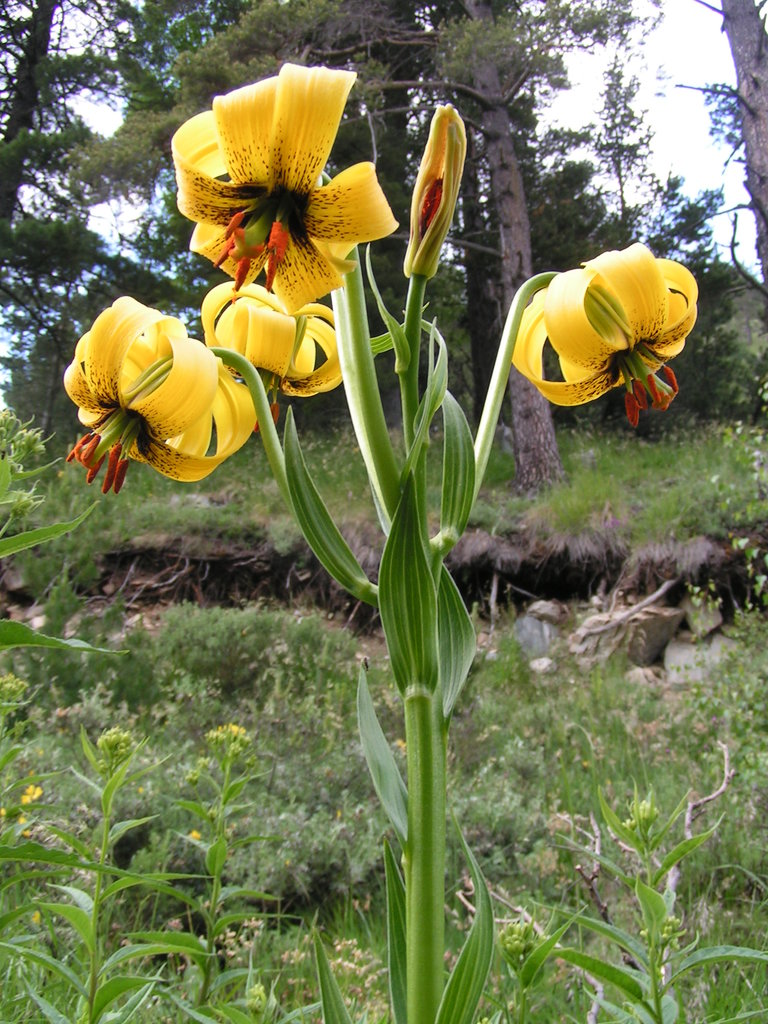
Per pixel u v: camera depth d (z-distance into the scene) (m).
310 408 11.56
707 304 13.80
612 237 13.52
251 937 2.31
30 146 11.37
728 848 2.84
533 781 3.90
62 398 12.46
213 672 5.27
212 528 7.80
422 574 0.96
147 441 1.12
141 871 2.43
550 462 9.20
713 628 6.82
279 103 0.93
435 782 0.96
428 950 0.93
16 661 4.60
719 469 8.24
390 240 11.38
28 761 3.02
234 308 1.29
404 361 1.05
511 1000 1.81
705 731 4.49
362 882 2.90
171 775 3.18
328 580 7.62
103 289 11.56
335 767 3.62
